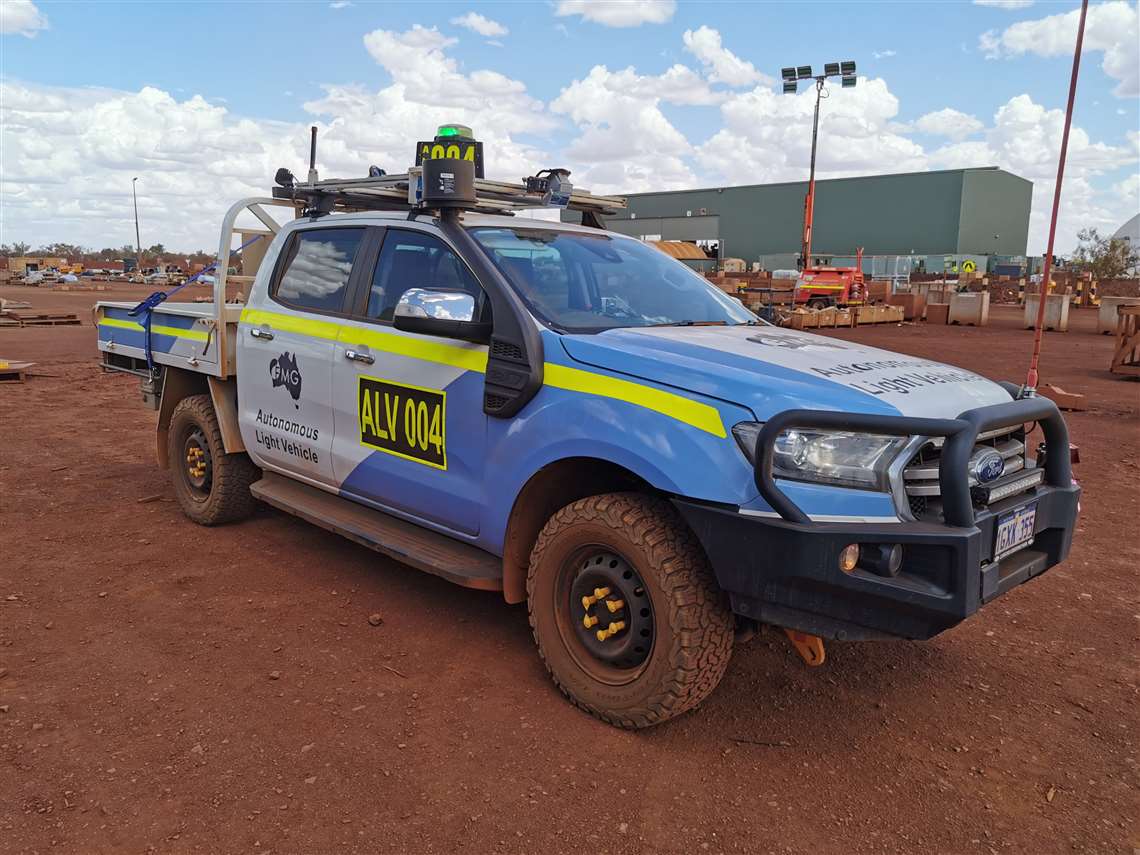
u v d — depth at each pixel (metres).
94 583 4.68
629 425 3.16
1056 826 2.82
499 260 3.82
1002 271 78.06
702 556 3.11
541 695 3.57
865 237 95.88
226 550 5.26
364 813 2.78
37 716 3.30
